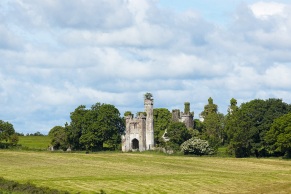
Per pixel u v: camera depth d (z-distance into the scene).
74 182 99.81
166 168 141.12
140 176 115.44
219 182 106.62
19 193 79.50
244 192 93.38
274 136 176.50
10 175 110.62
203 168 144.38
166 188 96.19
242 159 173.00
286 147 172.00
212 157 180.88
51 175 113.31
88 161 153.50
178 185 100.50
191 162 160.75
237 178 115.06
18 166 133.50
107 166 141.00
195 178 112.69
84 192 87.25
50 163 144.12
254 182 108.38
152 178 110.56
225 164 156.62
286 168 147.12
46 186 91.62
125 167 140.12
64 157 163.50
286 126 173.25
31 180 100.69
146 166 145.00
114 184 99.00
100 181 102.69
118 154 183.38
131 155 180.25
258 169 143.88
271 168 147.00
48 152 182.88
